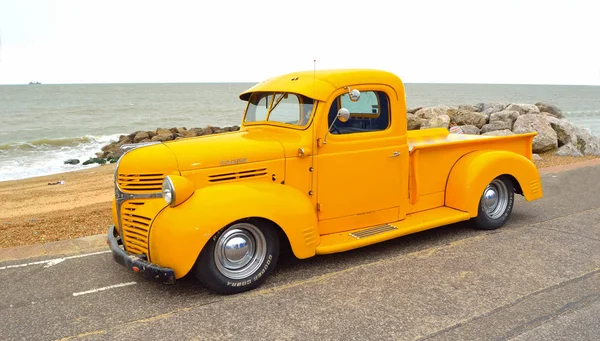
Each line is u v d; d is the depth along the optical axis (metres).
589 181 9.20
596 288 4.32
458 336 3.53
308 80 4.94
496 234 5.98
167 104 70.25
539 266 4.88
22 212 9.56
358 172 5.10
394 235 5.10
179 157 4.30
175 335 3.63
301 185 4.80
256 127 5.43
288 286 4.50
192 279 4.74
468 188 5.74
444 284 4.47
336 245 4.71
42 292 4.52
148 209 4.26
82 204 10.35
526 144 6.73
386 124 5.30
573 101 80.12
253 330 3.68
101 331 3.73
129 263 4.17
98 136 30.36
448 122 15.41
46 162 20.39
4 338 3.66
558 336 3.49
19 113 51.44
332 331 3.64
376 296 4.24
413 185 5.59
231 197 4.19
